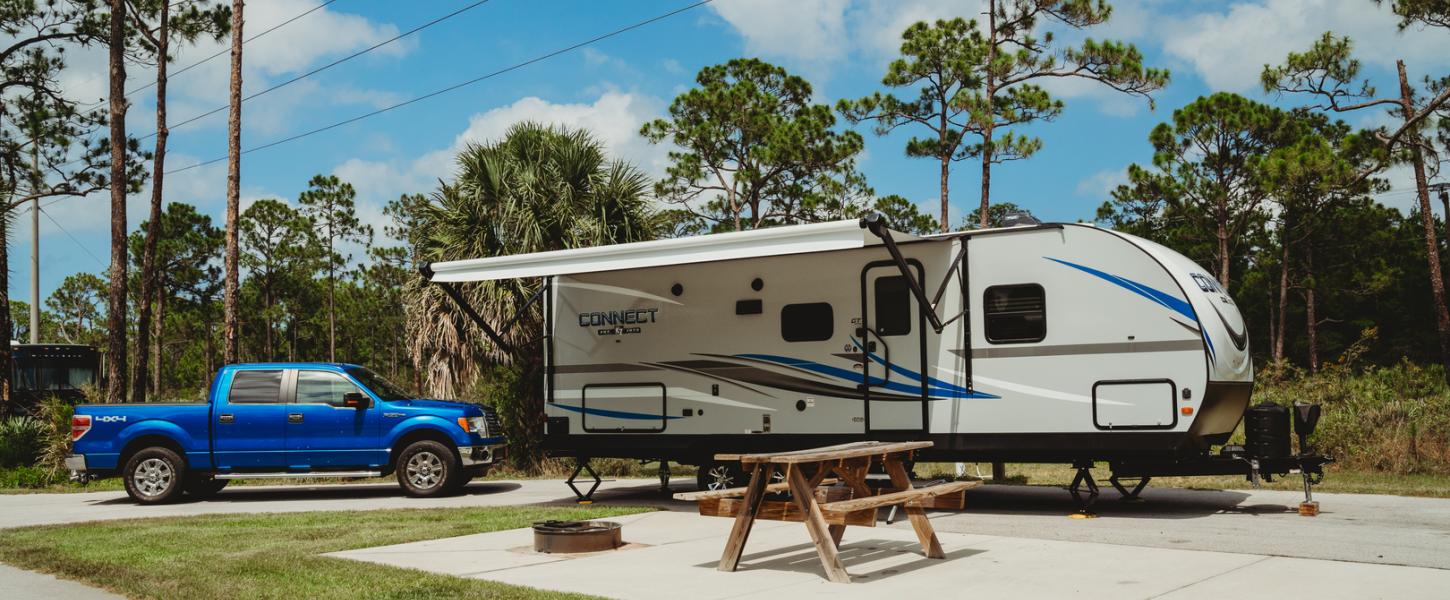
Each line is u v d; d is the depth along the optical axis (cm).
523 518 1064
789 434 1198
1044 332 1080
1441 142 2308
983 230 1114
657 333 1279
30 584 734
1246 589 659
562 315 1339
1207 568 735
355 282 5147
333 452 1356
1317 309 4003
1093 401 1053
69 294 6662
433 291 1683
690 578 726
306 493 1467
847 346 1173
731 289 1243
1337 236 3762
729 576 734
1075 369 1063
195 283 4541
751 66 3181
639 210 1727
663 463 1410
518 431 1741
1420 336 3847
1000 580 702
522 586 688
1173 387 1020
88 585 725
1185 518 1056
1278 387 2052
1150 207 3597
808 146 2797
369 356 5253
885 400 1149
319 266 4741
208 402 1380
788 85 3191
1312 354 3688
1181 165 2953
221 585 688
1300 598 630
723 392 1238
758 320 1223
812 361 1191
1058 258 1081
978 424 1103
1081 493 1324
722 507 774
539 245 1628
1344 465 1556
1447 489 1273
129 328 5184
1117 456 1052
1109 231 1063
